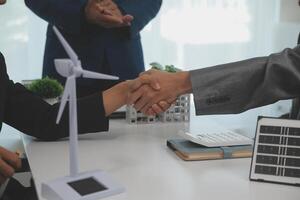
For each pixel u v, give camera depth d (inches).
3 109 44.9
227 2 98.6
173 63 96.6
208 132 46.8
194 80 39.7
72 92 29.5
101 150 41.0
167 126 50.9
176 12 94.8
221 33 99.4
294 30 105.3
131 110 51.5
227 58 101.0
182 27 95.8
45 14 60.8
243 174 34.0
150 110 44.8
